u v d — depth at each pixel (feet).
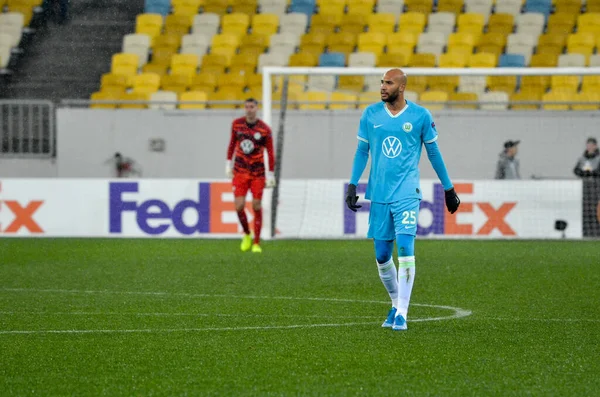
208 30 283.59
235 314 96.22
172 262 150.82
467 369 68.18
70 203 203.31
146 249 174.09
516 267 143.43
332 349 76.02
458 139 226.99
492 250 172.86
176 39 277.64
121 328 87.25
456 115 226.79
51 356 73.46
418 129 85.25
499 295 112.06
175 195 202.08
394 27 279.90
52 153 237.45
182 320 92.12
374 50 270.46
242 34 281.33
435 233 200.23
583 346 77.51
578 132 223.71
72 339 81.25
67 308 100.73
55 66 279.08
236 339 81.00
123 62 271.69
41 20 288.30
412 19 277.64
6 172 238.89
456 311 98.48
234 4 291.17
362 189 202.80
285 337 81.97
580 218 201.36
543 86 254.68
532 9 280.72
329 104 244.63
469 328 86.84
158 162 237.45
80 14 290.15
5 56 277.44
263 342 79.41
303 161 233.96
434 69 189.98
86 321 91.56
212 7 291.58
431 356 73.05
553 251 170.91
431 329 86.28
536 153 225.15
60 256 160.66
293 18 282.97
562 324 89.40
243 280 127.03
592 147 202.28
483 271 138.00
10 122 237.66
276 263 149.28
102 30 287.48
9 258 157.28
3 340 80.79
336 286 120.47
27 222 203.92
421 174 227.61
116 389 62.18
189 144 236.84
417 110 85.46
